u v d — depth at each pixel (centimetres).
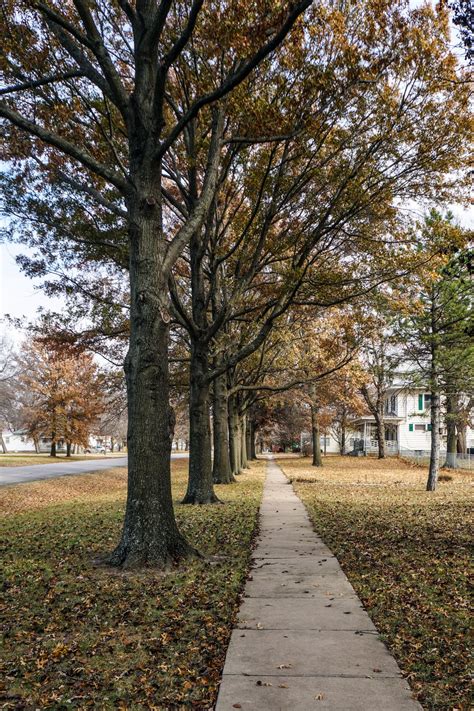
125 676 440
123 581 707
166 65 746
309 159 1214
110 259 1628
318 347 2278
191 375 1583
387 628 538
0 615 588
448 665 448
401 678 427
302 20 938
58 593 657
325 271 1341
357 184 1147
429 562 798
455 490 2072
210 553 890
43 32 987
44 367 4834
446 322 1967
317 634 525
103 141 1178
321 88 1020
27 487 2178
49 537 1059
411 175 1245
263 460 5322
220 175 1368
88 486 2559
